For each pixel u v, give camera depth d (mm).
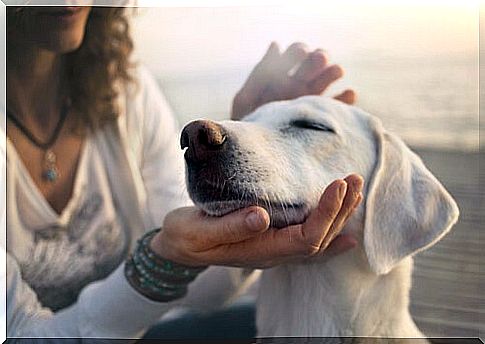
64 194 1715
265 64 1729
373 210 1295
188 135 1149
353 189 1167
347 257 1354
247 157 1175
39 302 1682
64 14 1664
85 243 1728
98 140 1747
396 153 1316
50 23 1670
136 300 1469
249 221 1142
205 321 1677
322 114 1283
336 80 1715
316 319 1407
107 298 1493
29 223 1684
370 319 1387
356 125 1319
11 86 1677
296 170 1224
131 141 1772
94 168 1743
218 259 1300
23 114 1688
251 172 1172
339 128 1288
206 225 1218
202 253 1288
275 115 1278
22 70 1687
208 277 1642
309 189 1229
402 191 1307
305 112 1272
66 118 1728
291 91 1719
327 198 1155
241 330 1670
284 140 1247
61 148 1715
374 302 1383
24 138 1684
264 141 1219
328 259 1356
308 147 1254
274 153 1215
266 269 1462
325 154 1266
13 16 1665
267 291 1483
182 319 1677
